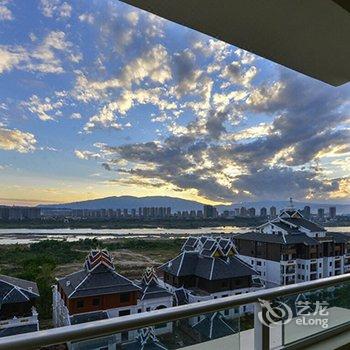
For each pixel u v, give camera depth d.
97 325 1.09
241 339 1.57
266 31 1.92
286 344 1.76
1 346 0.89
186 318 1.36
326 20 1.80
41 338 0.96
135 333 1.29
